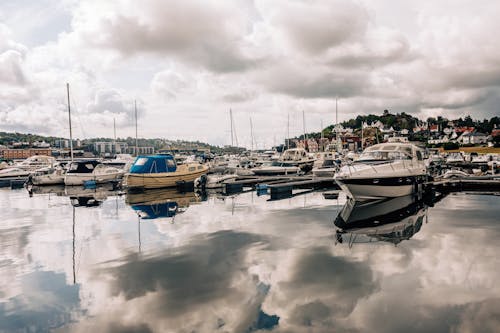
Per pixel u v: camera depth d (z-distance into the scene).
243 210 14.27
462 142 172.12
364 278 6.20
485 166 36.69
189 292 5.73
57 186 29.02
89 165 29.31
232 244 8.66
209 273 6.60
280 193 20.70
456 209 13.84
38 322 4.81
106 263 7.32
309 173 37.31
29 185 28.70
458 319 4.69
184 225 11.16
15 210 15.24
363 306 5.11
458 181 22.14
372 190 14.85
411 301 5.25
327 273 6.48
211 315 4.93
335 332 4.42
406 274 6.37
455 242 8.56
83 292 5.80
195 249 8.27
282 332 4.44
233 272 6.63
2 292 5.85
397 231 9.86
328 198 18.58
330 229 10.27
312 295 5.53
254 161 46.94
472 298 5.32
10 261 7.53
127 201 18.00
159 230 10.45
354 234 9.59
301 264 7.04
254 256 7.64
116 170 30.45
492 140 148.50
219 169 36.47
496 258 7.24
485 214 12.60
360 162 16.72
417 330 4.43
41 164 42.31
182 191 23.62
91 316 4.96
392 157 17.53
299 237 9.30
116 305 5.30
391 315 4.83
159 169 23.88
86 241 9.21
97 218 12.76
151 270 6.82
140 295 5.64
